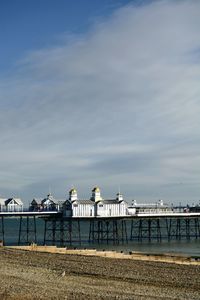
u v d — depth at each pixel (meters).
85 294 31.39
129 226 180.38
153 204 111.19
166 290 34.50
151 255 58.66
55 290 32.44
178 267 46.03
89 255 55.78
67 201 98.44
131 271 42.88
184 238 118.69
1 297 29.53
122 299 30.36
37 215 97.44
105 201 101.50
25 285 33.91
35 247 63.03
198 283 37.56
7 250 58.44
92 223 113.50
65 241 102.50
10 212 97.62
